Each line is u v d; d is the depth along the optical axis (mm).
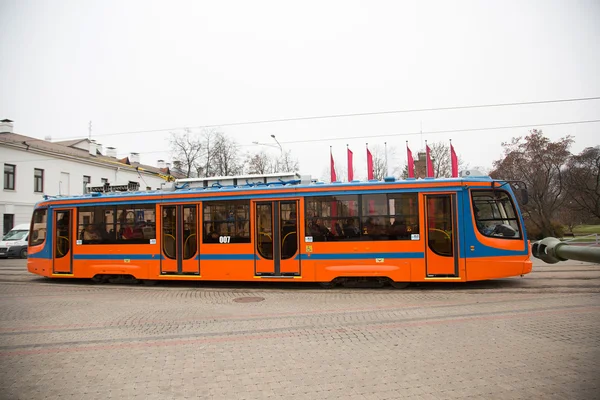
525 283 10938
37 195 32375
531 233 32281
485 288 10312
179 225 11617
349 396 4211
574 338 5973
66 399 4320
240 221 11172
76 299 10047
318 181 11867
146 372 5051
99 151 46031
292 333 6648
